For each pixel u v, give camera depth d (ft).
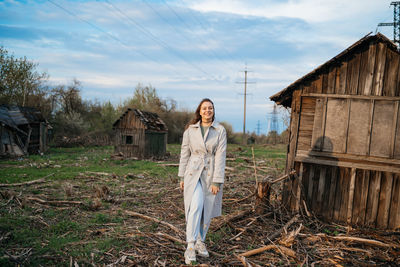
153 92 114.01
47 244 12.37
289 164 18.33
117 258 11.37
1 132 51.93
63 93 96.84
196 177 11.38
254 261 11.46
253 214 17.26
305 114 18.16
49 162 43.62
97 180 30.04
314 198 17.74
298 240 13.25
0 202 18.39
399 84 16.03
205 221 11.36
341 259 11.84
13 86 75.41
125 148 57.31
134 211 18.33
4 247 11.68
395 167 15.88
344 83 17.20
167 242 13.06
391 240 13.79
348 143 16.99
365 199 16.52
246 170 40.16
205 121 11.77
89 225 15.17
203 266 10.51
